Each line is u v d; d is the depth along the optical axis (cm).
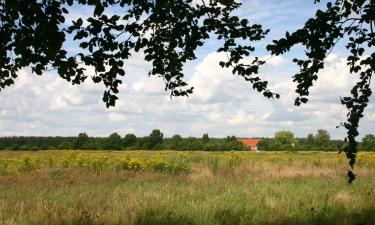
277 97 604
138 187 1352
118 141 7406
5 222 813
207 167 2150
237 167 2272
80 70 476
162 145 7394
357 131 470
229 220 912
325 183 1584
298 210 1022
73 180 1619
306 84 556
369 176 1948
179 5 517
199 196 1201
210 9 539
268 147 7781
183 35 550
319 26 509
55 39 403
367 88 498
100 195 1179
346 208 1059
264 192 1273
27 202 1048
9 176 1775
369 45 520
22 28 411
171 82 640
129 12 536
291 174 1961
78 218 849
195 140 7494
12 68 519
